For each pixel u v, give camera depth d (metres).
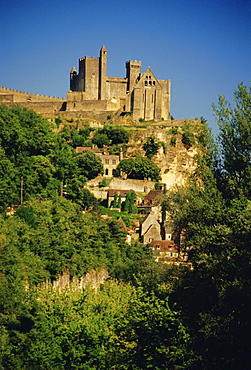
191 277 75.50
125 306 86.75
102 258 120.06
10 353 80.56
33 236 108.06
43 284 98.62
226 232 71.00
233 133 77.56
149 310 76.25
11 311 86.88
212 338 66.75
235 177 75.94
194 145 80.25
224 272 69.81
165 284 93.75
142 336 75.06
